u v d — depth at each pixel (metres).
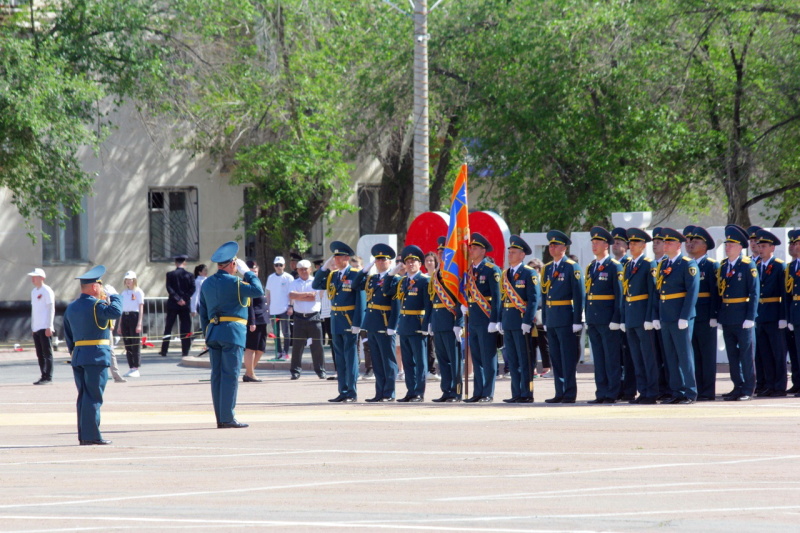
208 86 60.22
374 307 30.19
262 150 61.47
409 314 29.92
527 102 54.78
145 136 66.44
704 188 59.59
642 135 54.00
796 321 29.00
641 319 27.23
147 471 17.70
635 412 24.83
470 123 58.47
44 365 39.16
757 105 54.31
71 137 51.72
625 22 53.84
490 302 29.09
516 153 55.28
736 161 53.22
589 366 40.06
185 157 67.88
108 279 65.56
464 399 30.34
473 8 57.53
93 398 21.61
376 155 65.44
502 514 13.44
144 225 66.69
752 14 52.38
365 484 15.93
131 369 41.34
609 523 12.80
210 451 19.94
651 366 27.41
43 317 38.91
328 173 62.28
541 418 23.98
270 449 19.98
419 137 46.00
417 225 38.50
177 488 15.93
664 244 27.39
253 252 70.81
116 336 41.69
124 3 54.84
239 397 32.06
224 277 23.98
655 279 27.23
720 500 14.25
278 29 61.94
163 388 36.22
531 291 28.36
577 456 18.27
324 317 41.47
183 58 59.34
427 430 22.28
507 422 23.36
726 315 28.16
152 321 64.44
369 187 74.31
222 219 69.19
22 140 51.62
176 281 53.75
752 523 12.77
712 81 55.12
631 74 53.41
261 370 44.56
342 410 27.02
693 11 52.00
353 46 63.53
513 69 56.06
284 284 46.41
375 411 26.48
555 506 13.94
